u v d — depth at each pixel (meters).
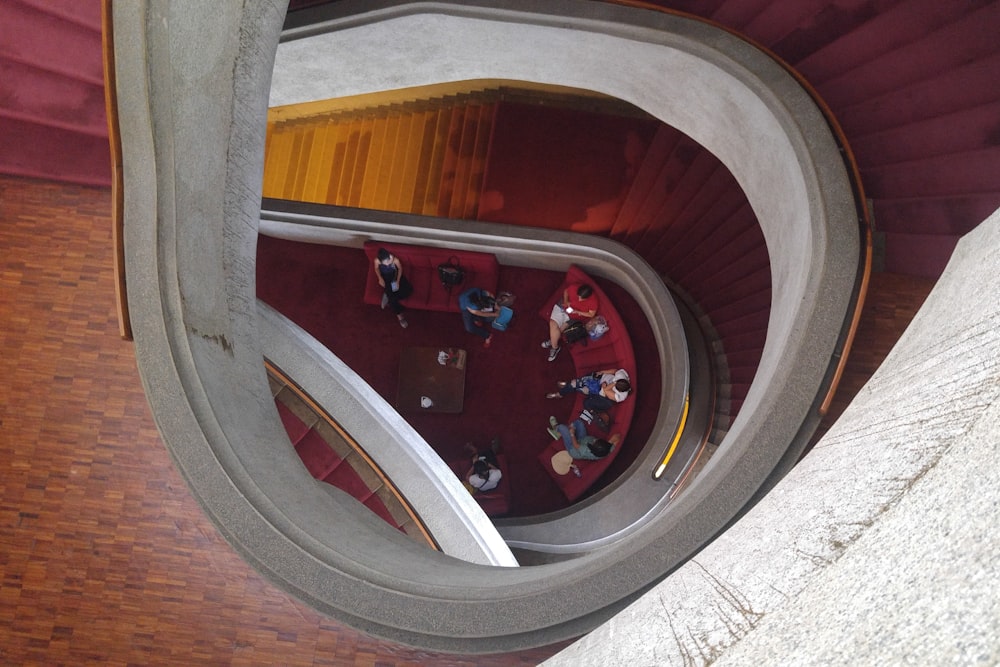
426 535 4.65
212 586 3.38
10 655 3.34
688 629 1.28
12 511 3.48
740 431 3.21
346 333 7.45
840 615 0.81
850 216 3.46
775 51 4.60
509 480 7.21
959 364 1.11
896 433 1.18
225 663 3.28
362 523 3.64
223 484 2.82
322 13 4.65
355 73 5.43
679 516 2.85
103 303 3.81
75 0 3.73
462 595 2.79
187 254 2.87
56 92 3.93
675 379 6.35
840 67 4.36
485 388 7.40
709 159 7.49
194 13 2.57
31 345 3.73
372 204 7.79
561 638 2.71
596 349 7.32
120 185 2.70
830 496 1.26
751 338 6.34
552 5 4.45
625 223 7.39
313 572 2.80
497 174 7.69
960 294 1.58
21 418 3.62
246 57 3.04
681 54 4.36
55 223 3.90
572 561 3.18
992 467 0.73
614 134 7.82
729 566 1.50
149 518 3.48
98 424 3.62
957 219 3.79
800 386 3.09
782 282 4.07
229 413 3.01
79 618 3.36
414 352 7.31
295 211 6.84
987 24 4.03
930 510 0.81
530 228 6.86
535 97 8.08
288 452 3.56
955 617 0.60
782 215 4.15
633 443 7.19
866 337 3.70
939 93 4.04
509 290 7.51
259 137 3.36
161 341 2.80
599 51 4.78
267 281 7.50
